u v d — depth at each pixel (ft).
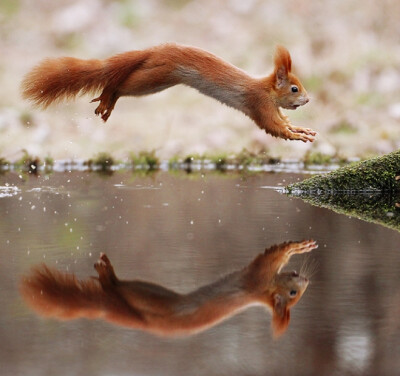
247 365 15.08
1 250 24.94
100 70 34.19
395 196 38.27
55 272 22.09
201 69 35.37
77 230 28.32
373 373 14.58
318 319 17.87
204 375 14.53
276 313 18.42
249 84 36.65
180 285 20.76
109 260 23.58
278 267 22.75
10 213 32.12
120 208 33.40
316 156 52.24
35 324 17.63
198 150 54.44
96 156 51.75
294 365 15.05
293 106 37.52
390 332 16.85
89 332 17.08
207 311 18.62
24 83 34.40
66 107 60.75
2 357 15.46
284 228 28.99
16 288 20.47
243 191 39.34
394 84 63.57
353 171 39.63
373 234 27.84
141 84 34.37
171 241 26.40
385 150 52.47
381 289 20.27
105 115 35.04
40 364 15.06
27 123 55.83
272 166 51.65
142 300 19.53
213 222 30.07
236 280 21.30
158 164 51.70
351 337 16.56
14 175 45.91
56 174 46.88
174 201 35.65
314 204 35.19
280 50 37.06
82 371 14.67
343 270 22.35
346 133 57.06
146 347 16.16
